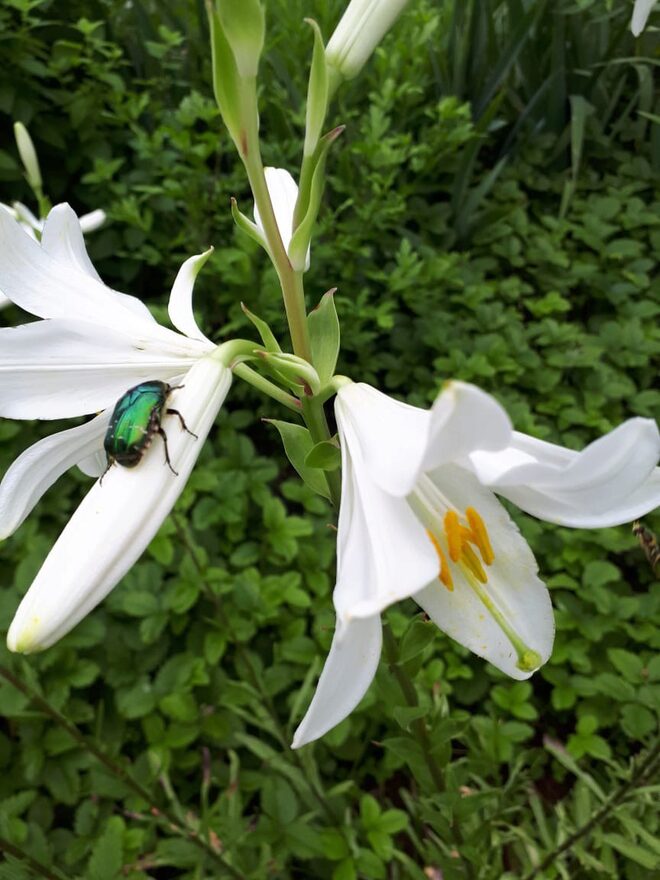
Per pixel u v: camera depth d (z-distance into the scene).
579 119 0.52
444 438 0.09
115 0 0.51
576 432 0.39
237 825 0.23
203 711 0.29
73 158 0.46
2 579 0.32
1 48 0.40
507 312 0.44
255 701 0.25
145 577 0.31
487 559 0.12
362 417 0.12
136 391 0.12
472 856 0.18
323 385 0.13
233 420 0.39
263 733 0.30
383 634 0.15
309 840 0.24
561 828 0.23
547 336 0.42
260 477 0.35
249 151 0.12
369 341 0.41
